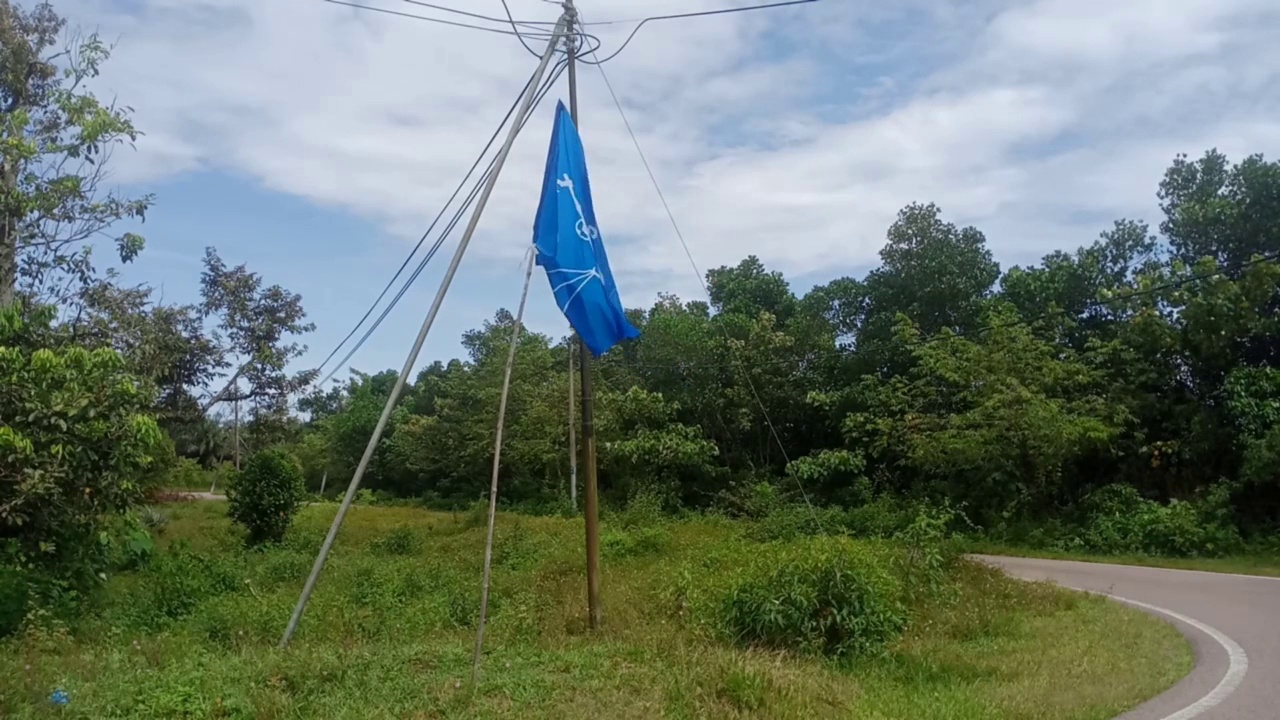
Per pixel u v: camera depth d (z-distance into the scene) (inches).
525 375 1592.0
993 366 971.3
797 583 363.6
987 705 271.7
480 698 265.7
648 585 483.8
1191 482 927.7
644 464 1343.5
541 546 732.7
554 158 373.7
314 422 2313.0
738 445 1407.5
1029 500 943.7
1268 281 859.4
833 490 1200.8
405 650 323.6
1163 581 624.1
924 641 383.9
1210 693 299.0
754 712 256.5
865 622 357.7
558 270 368.2
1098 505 919.0
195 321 829.8
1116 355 990.4
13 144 492.7
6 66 528.1
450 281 373.4
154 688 268.8
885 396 1123.3
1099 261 1081.4
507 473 1640.0
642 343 1480.1
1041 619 442.9
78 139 529.7
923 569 480.4
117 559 608.7
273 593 515.8
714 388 1385.3
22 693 263.0
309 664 289.0
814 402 1244.5
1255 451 794.2
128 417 458.0
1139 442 956.0
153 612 450.0
